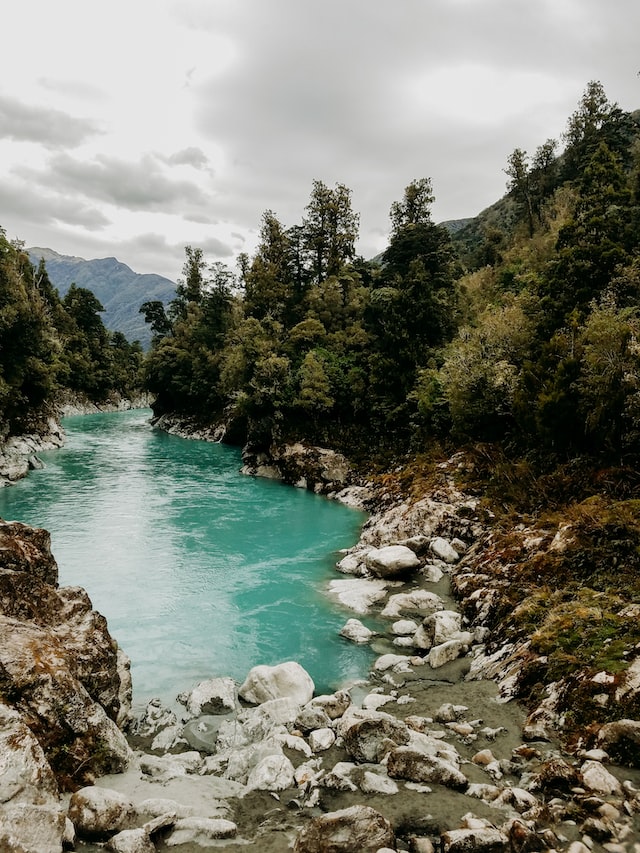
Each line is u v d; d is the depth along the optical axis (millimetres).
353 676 13977
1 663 8312
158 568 22109
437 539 23078
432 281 51656
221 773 9609
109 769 8875
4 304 50625
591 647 11180
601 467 21391
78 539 25859
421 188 62500
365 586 20078
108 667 10625
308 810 7668
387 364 42219
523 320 32250
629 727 8438
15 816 5996
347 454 41625
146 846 6453
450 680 13195
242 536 27125
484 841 6070
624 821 6672
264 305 67188
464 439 32469
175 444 66625
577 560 15594
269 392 45719
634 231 34312
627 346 20625
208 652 15289
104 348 126250
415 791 7848
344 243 66000
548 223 65812
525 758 8883
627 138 67438
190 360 84438
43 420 57812
